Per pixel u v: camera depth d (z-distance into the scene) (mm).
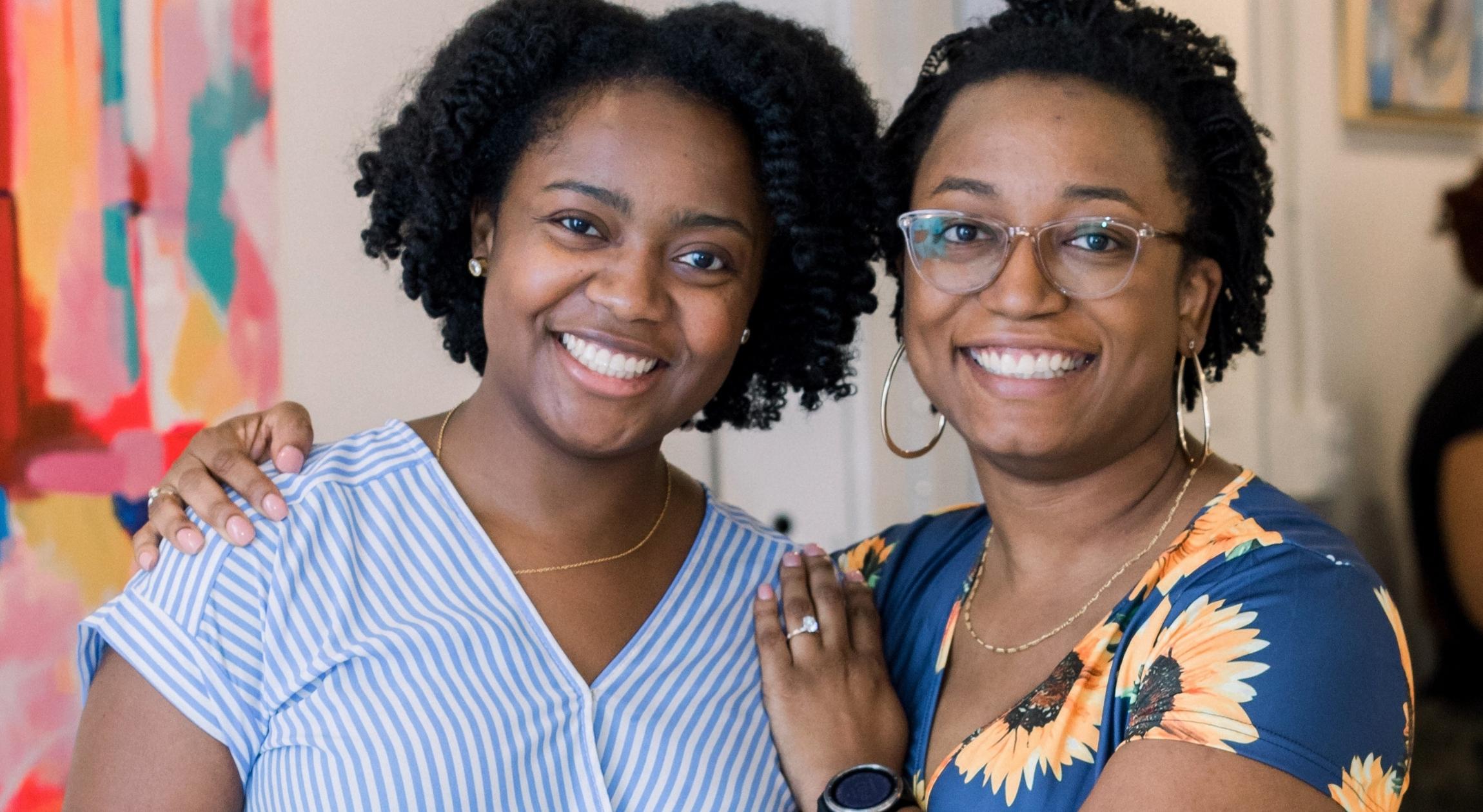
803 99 1244
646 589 1309
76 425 1704
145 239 1757
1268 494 1178
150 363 1766
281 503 1184
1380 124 2652
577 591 1263
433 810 1113
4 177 1640
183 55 1788
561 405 1210
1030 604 1264
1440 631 2430
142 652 1124
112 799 1112
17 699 1675
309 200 1933
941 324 1218
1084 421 1178
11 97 1646
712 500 1445
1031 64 1207
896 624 1388
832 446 2635
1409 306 2564
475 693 1157
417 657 1157
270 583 1155
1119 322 1156
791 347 1451
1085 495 1236
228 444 1256
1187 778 994
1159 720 1035
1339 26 2633
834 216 1343
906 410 2662
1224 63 1256
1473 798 2283
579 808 1168
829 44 1364
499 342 1236
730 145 1220
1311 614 1038
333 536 1191
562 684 1194
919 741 1262
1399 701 1035
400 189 1350
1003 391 1188
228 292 1837
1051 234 1161
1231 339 1308
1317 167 2660
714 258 1226
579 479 1270
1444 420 2453
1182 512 1221
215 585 1142
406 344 2061
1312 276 2637
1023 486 1255
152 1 1757
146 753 1123
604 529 1292
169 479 1231
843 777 1205
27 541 1670
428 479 1268
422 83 1333
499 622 1199
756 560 1389
